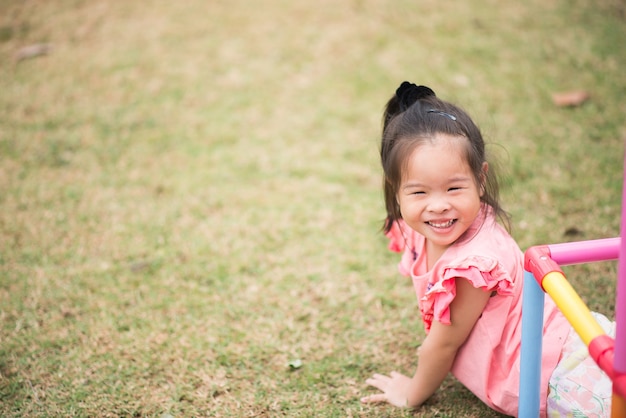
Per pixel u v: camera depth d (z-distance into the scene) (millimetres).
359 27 5391
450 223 1930
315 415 2312
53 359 2605
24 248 3289
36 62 5121
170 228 3428
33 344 2682
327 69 4895
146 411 2357
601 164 3703
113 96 4676
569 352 2006
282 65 4969
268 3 5871
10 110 4523
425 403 2336
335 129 4262
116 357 2609
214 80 4836
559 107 4281
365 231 3359
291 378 2486
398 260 3143
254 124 4352
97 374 2529
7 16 5762
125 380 2498
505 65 4789
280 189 3727
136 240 3342
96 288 3006
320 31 5367
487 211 2076
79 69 5008
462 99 4387
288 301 2896
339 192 3682
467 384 2176
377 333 2697
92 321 2809
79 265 3166
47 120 4418
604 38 5059
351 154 4020
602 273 2900
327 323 2760
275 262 3156
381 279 3016
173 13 5777
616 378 1470
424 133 1905
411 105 2018
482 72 4715
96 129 4324
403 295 2906
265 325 2762
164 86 4777
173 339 2699
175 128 4332
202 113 4473
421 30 5309
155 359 2596
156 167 3953
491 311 2031
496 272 1899
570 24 5289
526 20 5387
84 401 2404
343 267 3104
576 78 4578
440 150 1879
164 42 5332
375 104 4484
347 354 2598
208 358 2594
